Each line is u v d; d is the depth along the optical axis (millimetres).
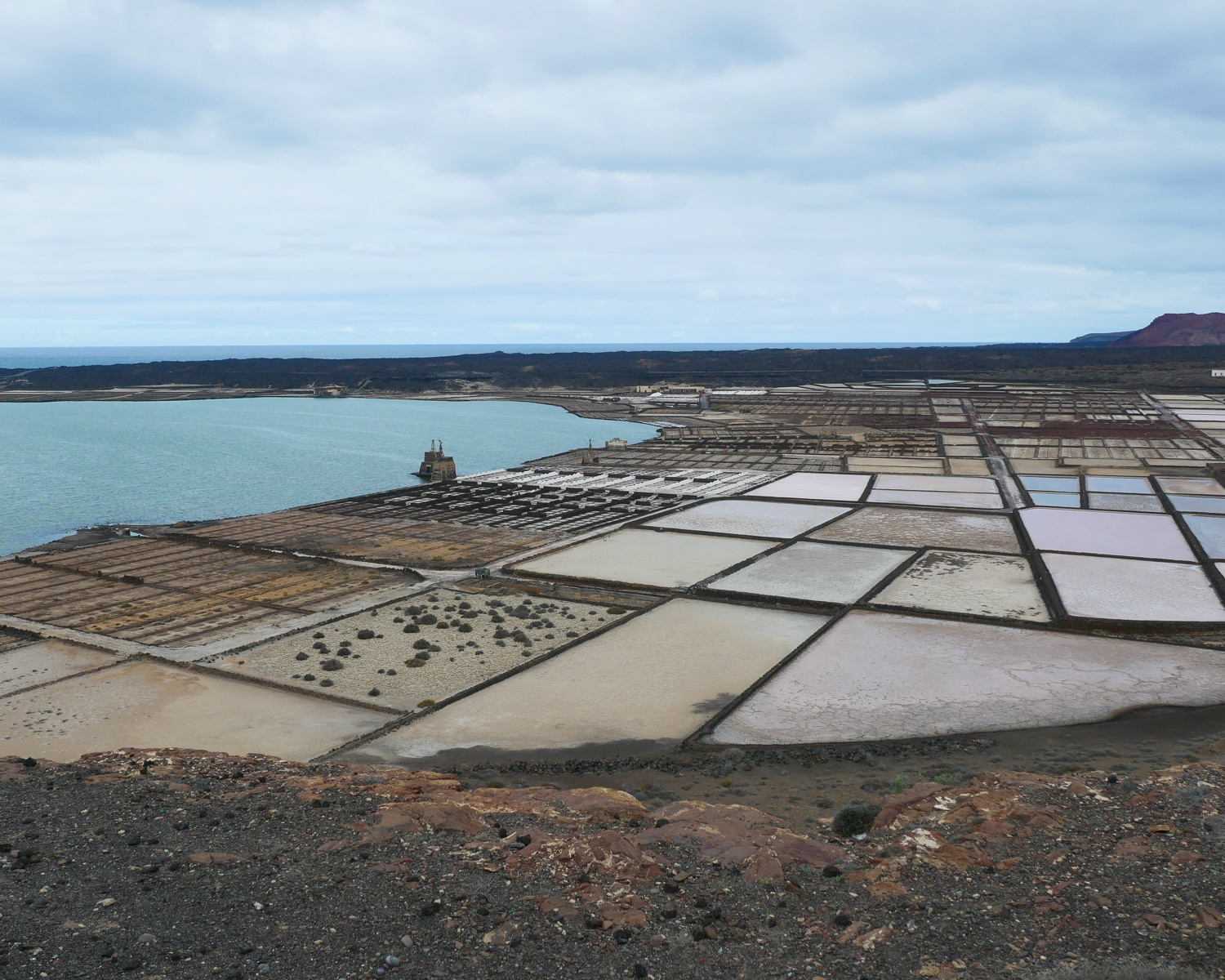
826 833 18219
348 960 11883
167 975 11383
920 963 12164
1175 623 39656
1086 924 13008
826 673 34469
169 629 40938
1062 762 25703
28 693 32719
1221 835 15625
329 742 28297
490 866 14695
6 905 12812
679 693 32594
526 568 52969
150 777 19375
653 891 14086
